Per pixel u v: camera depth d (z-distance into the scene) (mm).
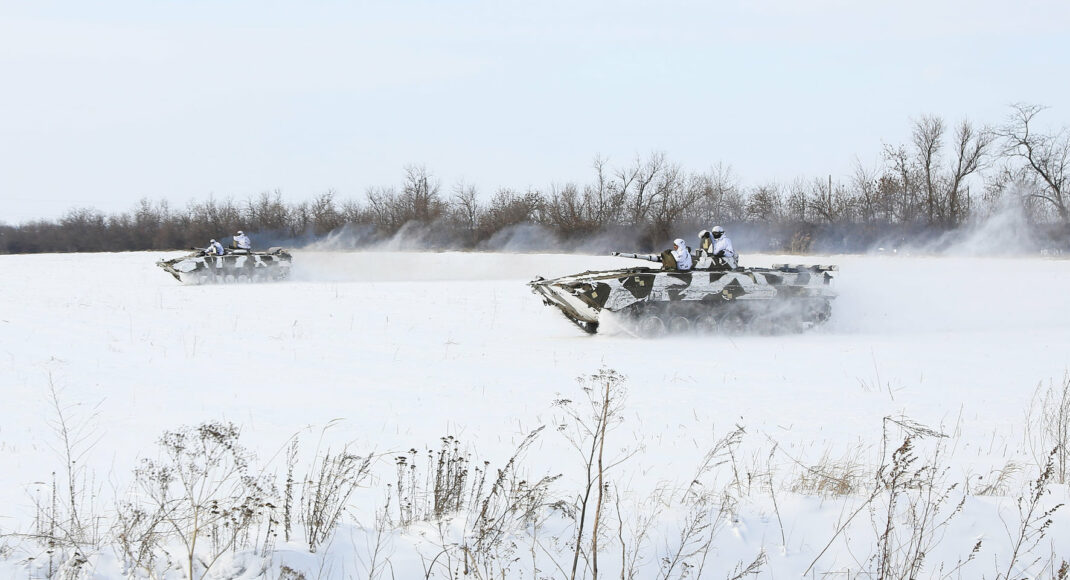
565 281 23641
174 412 12523
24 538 6465
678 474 9047
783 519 7105
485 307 29938
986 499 7777
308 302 31312
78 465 9469
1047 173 65438
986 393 14352
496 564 6043
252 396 13914
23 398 13383
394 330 23844
